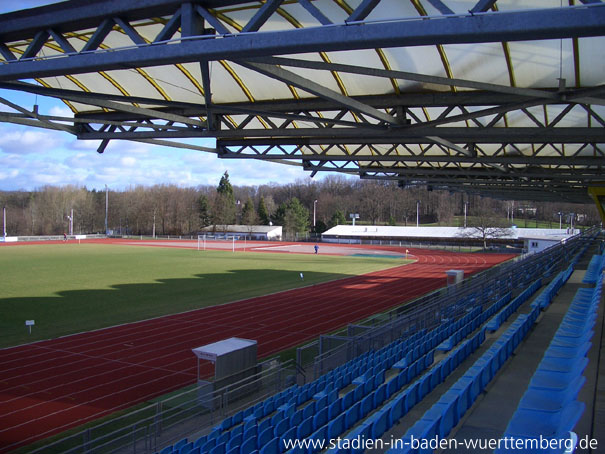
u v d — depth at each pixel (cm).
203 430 1218
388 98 1382
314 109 1480
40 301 2995
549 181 3053
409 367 1229
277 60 872
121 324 2452
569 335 1085
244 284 3847
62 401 1446
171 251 6994
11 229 12044
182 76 1430
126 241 9375
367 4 629
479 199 14500
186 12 739
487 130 1434
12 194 14525
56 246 7712
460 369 1197
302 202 16238
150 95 1575
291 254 6844
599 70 1145
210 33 768
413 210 14238
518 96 1260
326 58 1258
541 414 665
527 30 562
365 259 6219
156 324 2467
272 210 14838
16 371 1716
